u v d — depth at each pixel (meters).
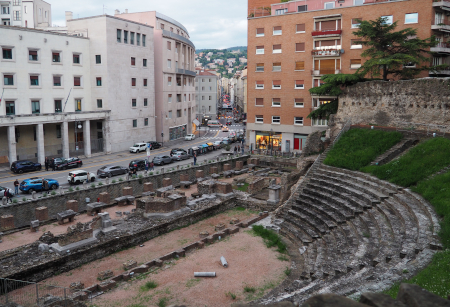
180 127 82.81
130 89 64.81
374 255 17.38
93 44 59.44
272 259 22.27
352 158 32.38
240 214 31.95
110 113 60.84
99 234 24.03
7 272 18.81
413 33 38.44
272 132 56.00
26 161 46.62
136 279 19.59
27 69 50.41
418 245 15.95
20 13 82.62
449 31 43.94
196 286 18.73
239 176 45.56
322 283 15.70
